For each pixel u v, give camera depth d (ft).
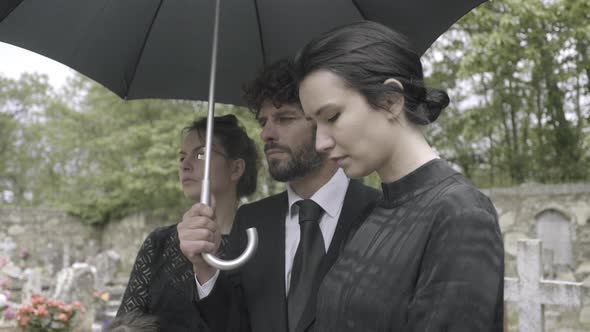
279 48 6.05
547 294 11.39
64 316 15.67
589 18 21.39
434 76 27.68
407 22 5.32
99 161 48.16
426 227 3.08
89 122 47.44
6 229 44.80
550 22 22.18
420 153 3.39
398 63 3.30
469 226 2.93
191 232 4.38
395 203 3.39
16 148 63.67
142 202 45.16
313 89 3.29
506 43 21.83
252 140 6.91
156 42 6.04
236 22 5.97
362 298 3.16
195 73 6.24
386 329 3.04
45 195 61.52
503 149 28.73
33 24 5.45
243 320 5.34
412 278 3.05
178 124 41.24
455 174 3.29
